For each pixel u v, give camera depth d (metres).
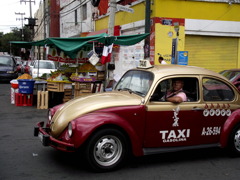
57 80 10.21
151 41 13.42
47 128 5.05
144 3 13.96
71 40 9.71
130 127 4.56
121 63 16.61
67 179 4.25
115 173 4.52
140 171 4.64
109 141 4.49
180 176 4.46
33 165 4.81
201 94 5.09
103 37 9.34
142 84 5.08
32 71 17.42
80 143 4.23
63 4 29.81
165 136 4.84
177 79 5.07
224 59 14.67
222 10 14.12
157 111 4.74
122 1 16.69
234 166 4.96
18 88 11.09
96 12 20.59
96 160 4.43
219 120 5.18
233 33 14.46
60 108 5.14
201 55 14.26
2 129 7.33
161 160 5.21
